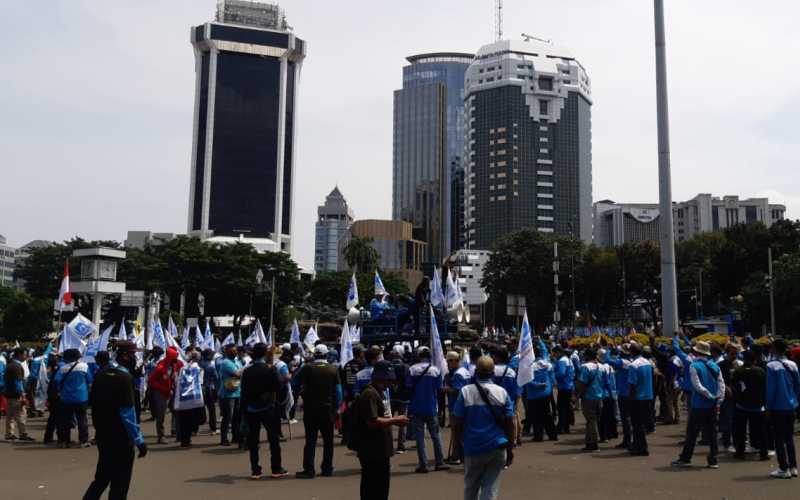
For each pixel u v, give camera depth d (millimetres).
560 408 16328
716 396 11438
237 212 153000
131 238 137250
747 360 12477
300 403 24328
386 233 192125
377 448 7660
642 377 12938
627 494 9484
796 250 62812
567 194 179625
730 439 13445
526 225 175875
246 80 156875
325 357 11383
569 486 10039
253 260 79000
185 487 9984
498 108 181125
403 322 23906
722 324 45656
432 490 9750
